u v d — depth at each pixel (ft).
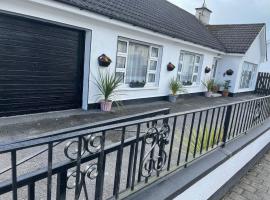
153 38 27.81
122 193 6.57
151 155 7.25
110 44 22.67
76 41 20.74
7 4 14.85
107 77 22.61
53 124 16.69
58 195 4.88
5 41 16.12
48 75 19.24
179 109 27.94
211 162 9.86
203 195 9.63
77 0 18.83
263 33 52.26
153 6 35.35
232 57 46.83
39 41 18.08
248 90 55.42
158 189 7.29
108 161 10.87
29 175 4.28
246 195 12.05
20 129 15.03
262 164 16.22
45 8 16.84
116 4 24.97
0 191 3.97
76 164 4.83
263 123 18.28
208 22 58.29
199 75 40.98
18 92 17.53
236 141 12.99
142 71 28.81
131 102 27.35
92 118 19.29
